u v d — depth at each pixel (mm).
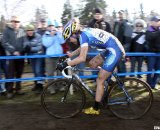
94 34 3961
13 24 5230
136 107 4340
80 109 4340
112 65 3971
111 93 4211
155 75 5824
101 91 4105
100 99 4145
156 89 5859
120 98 4238
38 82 5656
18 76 5555
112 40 3982
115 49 3957
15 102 5070
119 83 4176
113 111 4309
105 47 4012
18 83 5516
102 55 4195
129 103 4234
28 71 8133
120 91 4227
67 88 4340
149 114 4465
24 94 5555
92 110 4242
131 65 6086
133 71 6105
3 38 5254
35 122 4184
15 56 5137
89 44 4008
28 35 5438
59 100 4727
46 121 4227
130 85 4277
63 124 4117
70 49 5590
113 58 3955
